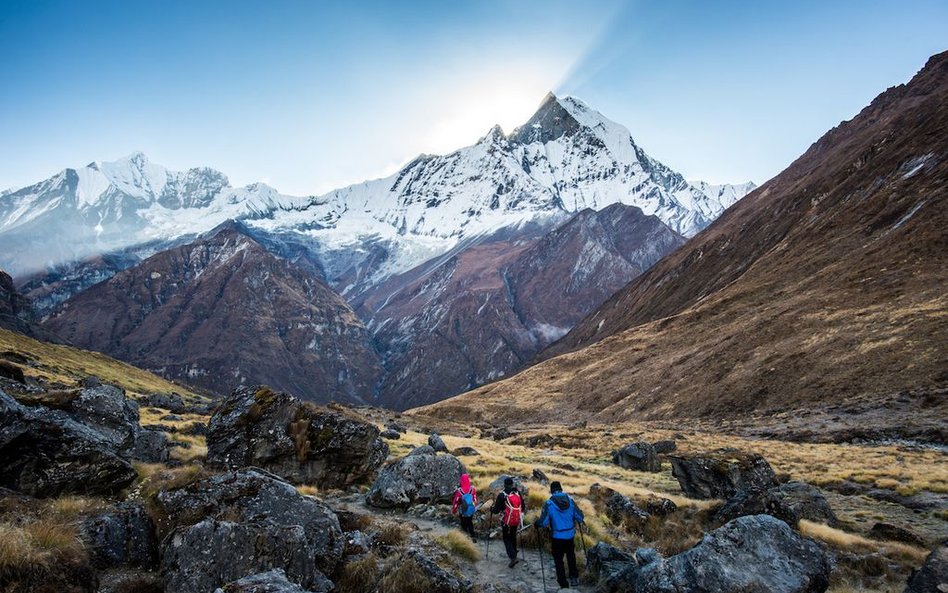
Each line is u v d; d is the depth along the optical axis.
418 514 19.53
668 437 65.88
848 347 80.00
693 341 130.12
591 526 17.97
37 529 9.16
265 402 23.73
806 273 128.75
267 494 12.51
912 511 27.05
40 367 85.75
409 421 103.06
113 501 13.41
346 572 11.68
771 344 98.12
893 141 164.00
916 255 100.25
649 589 10.73
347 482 23.86
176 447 25.20
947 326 70.19
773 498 20.11
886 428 53.16
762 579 10.09
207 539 9.97
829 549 18.22
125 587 9.62
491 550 15.88
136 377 146.25
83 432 14.45
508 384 174.75
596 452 57.38
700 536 18.59
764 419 71.44
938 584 9.12
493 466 33.12
